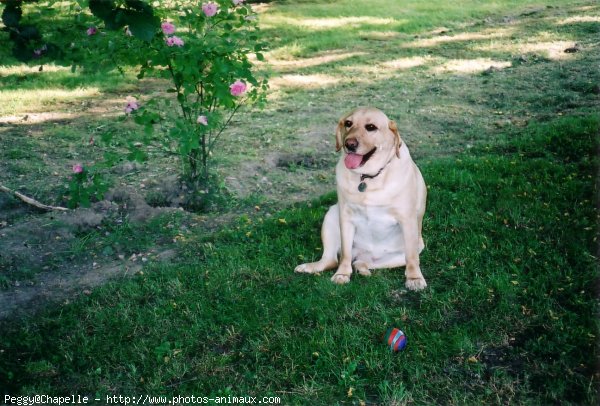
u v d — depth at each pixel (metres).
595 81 5.63
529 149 4.24
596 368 2.36
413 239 2.93
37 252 3.31
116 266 3.21
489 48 7.48
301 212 3.61
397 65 7.06
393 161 2.88
